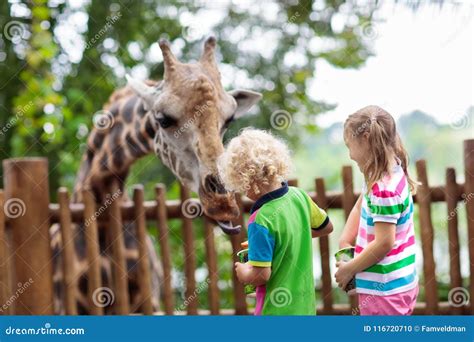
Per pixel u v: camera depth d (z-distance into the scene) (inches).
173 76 153.6
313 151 374.6
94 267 181.9
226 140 282.2
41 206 179.6
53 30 299.3
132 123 179.0
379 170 120.5
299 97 323.9
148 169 313.3
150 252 194.4
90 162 188.5
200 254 296.8
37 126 278.7
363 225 123.3
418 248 289.6
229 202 147.7
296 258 117.6
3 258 177.5
